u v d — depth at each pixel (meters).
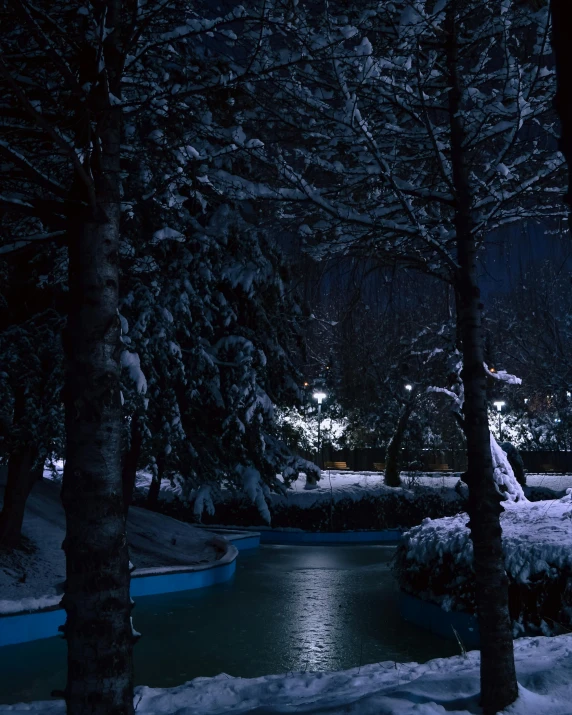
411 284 8.27
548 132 6.98
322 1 6.55
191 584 19.64
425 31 6.88
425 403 45.31
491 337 36.78
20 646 13.20
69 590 4.53
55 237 5.46
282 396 28.44
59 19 5.71
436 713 5.79
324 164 6.95
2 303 16.70
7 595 14.99
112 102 5.02
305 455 51.00
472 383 6.64
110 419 4.68
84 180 4.61
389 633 13.38
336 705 6.25
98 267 4.80
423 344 37.88
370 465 50.66
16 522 17.62
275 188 6.97
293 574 22.53
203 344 25.09
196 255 23.44
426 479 41.78
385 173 6.57
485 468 6.50
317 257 7.50
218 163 6.86
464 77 7.29
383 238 7.21
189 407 24.88
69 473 4.61
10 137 5.48
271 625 14.39
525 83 6.75
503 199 6.82
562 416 47.25
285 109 6.89
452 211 8.11
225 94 6.75
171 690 7.97
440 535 14.09
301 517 35.62
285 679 8.16
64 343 4.79
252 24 5.99
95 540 4.52
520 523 14.22
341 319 8.08
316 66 6.44
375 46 6.89
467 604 12.41
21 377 16.05
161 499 35.78
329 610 16.05
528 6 6.65
